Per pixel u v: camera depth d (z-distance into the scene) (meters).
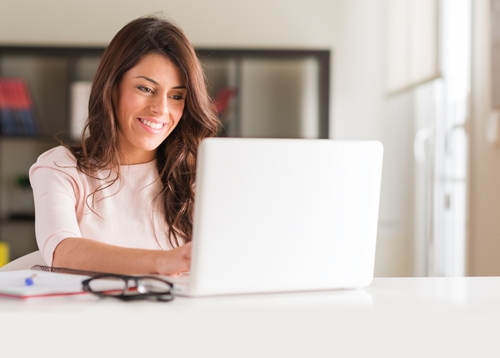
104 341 0.92
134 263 1.26
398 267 4.36
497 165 3.25
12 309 0.95
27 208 4.30
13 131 4.21
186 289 1.08
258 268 1.11
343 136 4.39
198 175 1.05
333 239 1.17
